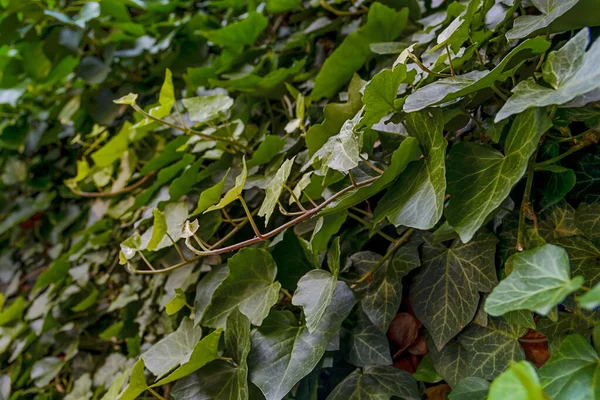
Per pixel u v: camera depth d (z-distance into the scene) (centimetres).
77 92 149
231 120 107
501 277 68
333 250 70
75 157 158
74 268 131
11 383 132
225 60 124
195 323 81
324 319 69
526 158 50
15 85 154
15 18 132
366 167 70
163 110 94
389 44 88
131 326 115
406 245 75
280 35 132
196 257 84
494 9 75
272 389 64
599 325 47
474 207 54
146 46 135
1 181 171
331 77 96
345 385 71
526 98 49
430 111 59
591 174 65
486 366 66
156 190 106
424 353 74
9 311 139
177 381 74
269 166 90
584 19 61
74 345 127
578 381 45
